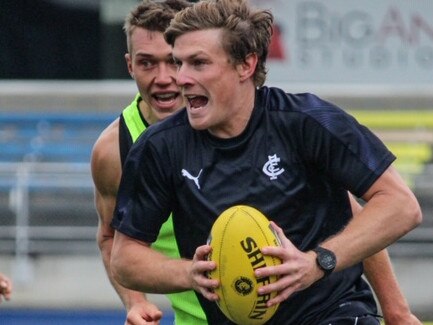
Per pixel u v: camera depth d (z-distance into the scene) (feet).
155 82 49.88
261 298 38.22
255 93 40.68
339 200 41.19
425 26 160.97
